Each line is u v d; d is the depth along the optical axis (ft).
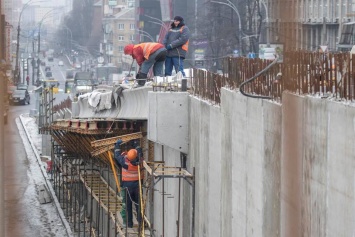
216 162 104.94
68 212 192.44
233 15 346.95
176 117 121.60
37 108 420.77
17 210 200.34
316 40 163.63
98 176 185.47
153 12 633.20
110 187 170.71
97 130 145.79
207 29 371.56
